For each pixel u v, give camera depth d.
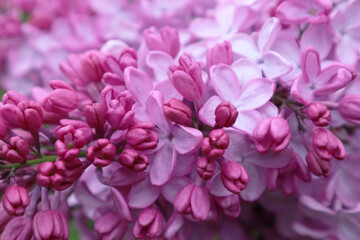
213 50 0.20
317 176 0.20
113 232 0.19
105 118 0.18
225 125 0.18
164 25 0.26
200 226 0.22
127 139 0.18
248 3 0.22
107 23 0.27
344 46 0.21
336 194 0.21
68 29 0.29
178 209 0.18
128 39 0.26
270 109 0.20
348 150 0.21
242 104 0.20
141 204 0.19
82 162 0.18
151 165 0.19
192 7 0.26
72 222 0.25
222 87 0.19
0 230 0.18
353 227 0.21
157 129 0.19
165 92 0.19
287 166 0.20
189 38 0.24
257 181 0.20
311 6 0.20
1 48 0.30
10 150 0.17
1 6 0.31
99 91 0.20
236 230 0.23
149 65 0.20
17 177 0.19
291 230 0.23
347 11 0.21
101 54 0.20
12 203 0.17
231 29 0.23
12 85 0.30
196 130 0.18
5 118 0.18
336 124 0.20
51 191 0.20
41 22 0.29
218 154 0.18
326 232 0.22
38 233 0.18
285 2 0.20
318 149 0.19
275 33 0.20
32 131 0.18
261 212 0.23
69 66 0.21
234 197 0.19
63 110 0.19
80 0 0.29
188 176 0.20
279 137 0.18
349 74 0.19
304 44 0.21
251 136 0.19
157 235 0.19
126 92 0.18
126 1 0.28
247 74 0.20
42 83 0.30
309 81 0.19
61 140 0.18
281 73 0.20
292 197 0.22
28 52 0.30
